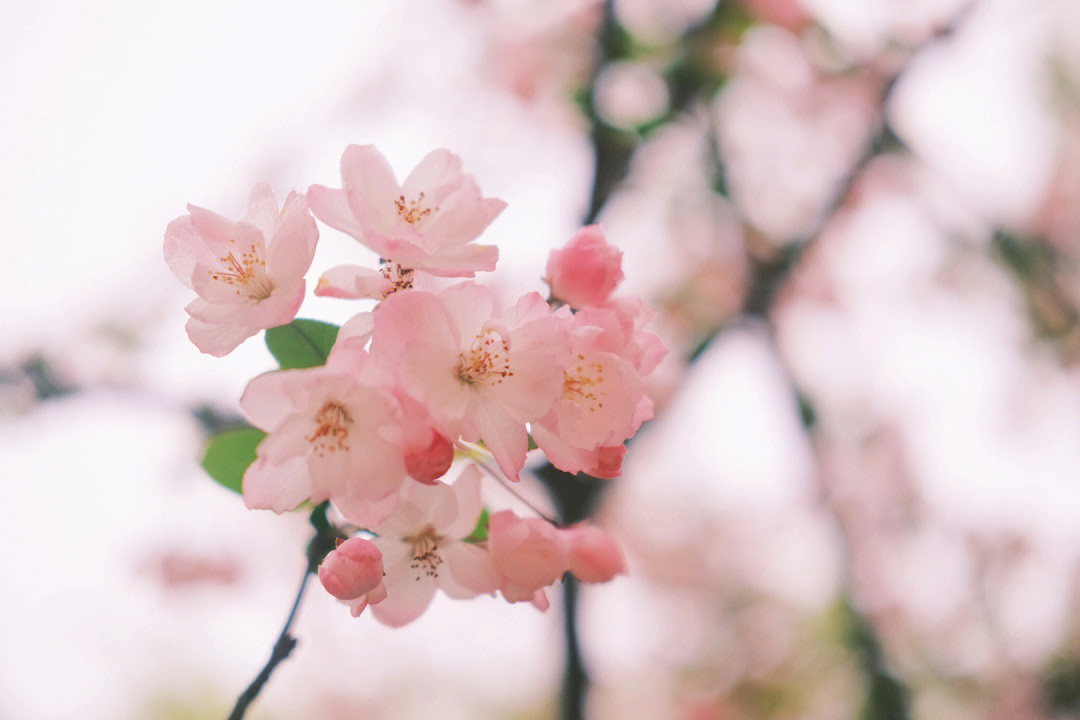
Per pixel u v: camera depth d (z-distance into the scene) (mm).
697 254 1093
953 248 1189
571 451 519
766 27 985
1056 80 1194
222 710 1596
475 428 504
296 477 510
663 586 1775
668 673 1738
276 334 523
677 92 877
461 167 533
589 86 867
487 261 516
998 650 1423
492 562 524
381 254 511
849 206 1237
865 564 1352
